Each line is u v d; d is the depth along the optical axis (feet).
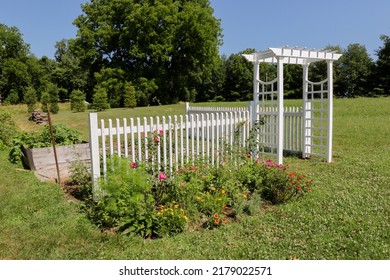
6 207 16.67
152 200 13.99
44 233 13.51
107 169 15.74
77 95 105.19
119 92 113.70
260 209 16.16
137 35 114.62
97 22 119.96
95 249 12.25
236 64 165.37
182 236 13.21
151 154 18.11
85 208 15.94
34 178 21.81
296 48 24.94
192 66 126.41
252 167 19.21
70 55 195.21
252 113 25.48
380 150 30.99
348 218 14.61
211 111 42.04
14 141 27.45
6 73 163.63
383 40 147.54
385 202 16.43
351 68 164.45
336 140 38.32
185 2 120.67
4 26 175.73
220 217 14.38
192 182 16.03
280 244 12.45
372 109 68.08
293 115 31.42
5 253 12.01
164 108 87.92
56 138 25.30
